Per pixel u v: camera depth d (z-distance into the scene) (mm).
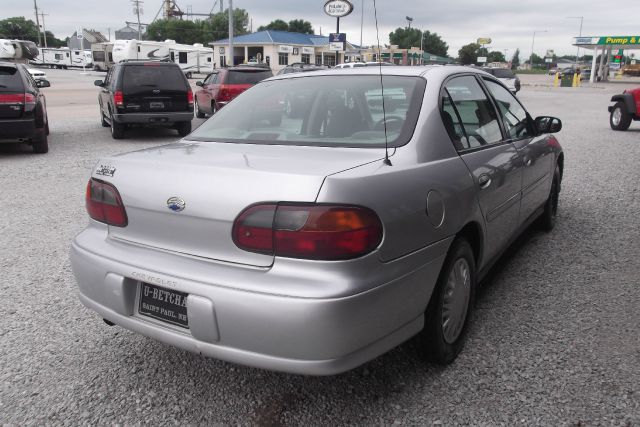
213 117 3525
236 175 2303
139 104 12734
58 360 3072
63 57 69938
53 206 6477
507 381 2818
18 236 5316
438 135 2906
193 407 2652
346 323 2162
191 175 2404
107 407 2652
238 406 2656
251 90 3650
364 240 2207
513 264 4512
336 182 2201
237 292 2217
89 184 2805
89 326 3475
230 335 2262
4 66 9828
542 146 4539
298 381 2854
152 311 2516
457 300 2975
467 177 2957
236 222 2256
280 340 2178
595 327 3395
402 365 2971
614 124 14961
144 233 2561
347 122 2990
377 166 2469
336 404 2658
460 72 3553
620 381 2803
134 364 3033
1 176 8227
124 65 12727
